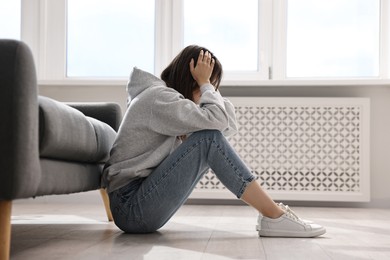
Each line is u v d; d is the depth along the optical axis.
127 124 1.99
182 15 3.97
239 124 3.76
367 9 3.93
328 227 2.44
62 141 1.71
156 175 1.92
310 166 3.73
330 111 3.72
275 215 1.99
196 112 1.87
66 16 4.02
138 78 2.06
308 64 3.96
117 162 1.99
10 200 1.37
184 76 2.05
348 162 3.71
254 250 1.69
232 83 3.71
